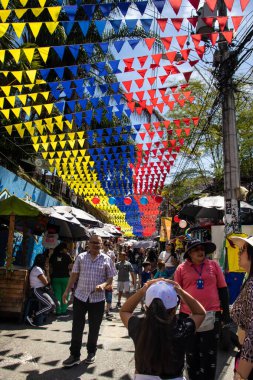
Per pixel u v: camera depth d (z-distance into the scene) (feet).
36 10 16.99
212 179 66.23
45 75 21.93
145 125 32.60
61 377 16.75
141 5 16.05
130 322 8.42
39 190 54.65
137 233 134.72
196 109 54.29
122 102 50.78
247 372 7.88
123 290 39.75
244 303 9.29
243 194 29.71
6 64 40.57
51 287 33.24
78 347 18.44
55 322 29.35
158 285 8.30
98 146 56.08
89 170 52.90
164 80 23.82
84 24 16.93
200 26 22.91
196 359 13.71
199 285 14.21
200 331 13.75
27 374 16.96
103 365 18.71
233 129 29.45
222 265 28.25
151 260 53.67
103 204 78.07
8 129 30.99
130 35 40.75
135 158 51.01
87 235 44.34
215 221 41.19
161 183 58.49
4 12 16.90
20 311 27.76
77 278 19.98
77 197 88.17
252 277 9.31
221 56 29.17
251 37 25.21
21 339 23.03
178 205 79.61
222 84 29.66
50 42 43.65
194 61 22.48
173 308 8.07
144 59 20.88
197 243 14.65
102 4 16.79
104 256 19.56
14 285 28.19
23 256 37.42
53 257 33.14
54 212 35.53
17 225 38.93
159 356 7.25
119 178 62.69
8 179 41.78
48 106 26.53
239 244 10.41
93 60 44.24
